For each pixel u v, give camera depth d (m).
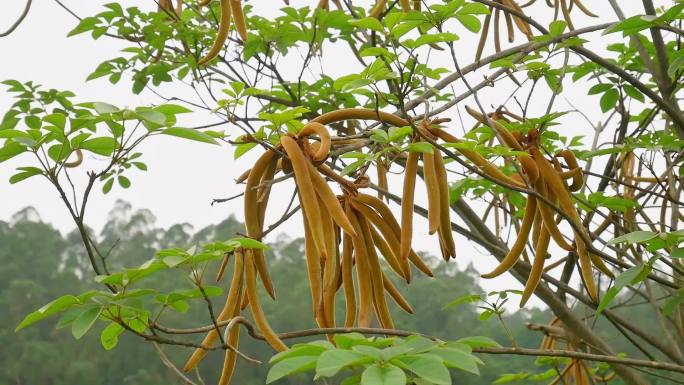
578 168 1.81
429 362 1.38
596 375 2.63
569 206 1.76
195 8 2.75
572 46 2.01
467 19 1.77
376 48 1.71
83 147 1.66
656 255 1.69
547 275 2.14
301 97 2.55
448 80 1.97
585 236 1.75
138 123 1.62
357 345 1.40
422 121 1.70
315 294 1.59
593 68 2.24
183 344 1.57
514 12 2.01
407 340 1.44
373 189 1.92
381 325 1.65
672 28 1.74
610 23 1.98
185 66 2.68
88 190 1.67
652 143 2.15
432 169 1.65
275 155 1.62
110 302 1.58
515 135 1.83
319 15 2.42
